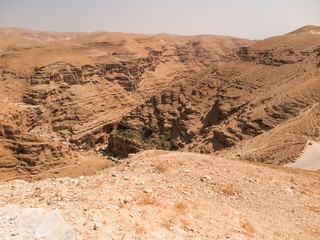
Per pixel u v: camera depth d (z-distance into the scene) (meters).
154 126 87.00
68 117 91.38
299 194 20.47
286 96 59.50
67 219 11.20
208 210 15.70
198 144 64.06
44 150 61.09
